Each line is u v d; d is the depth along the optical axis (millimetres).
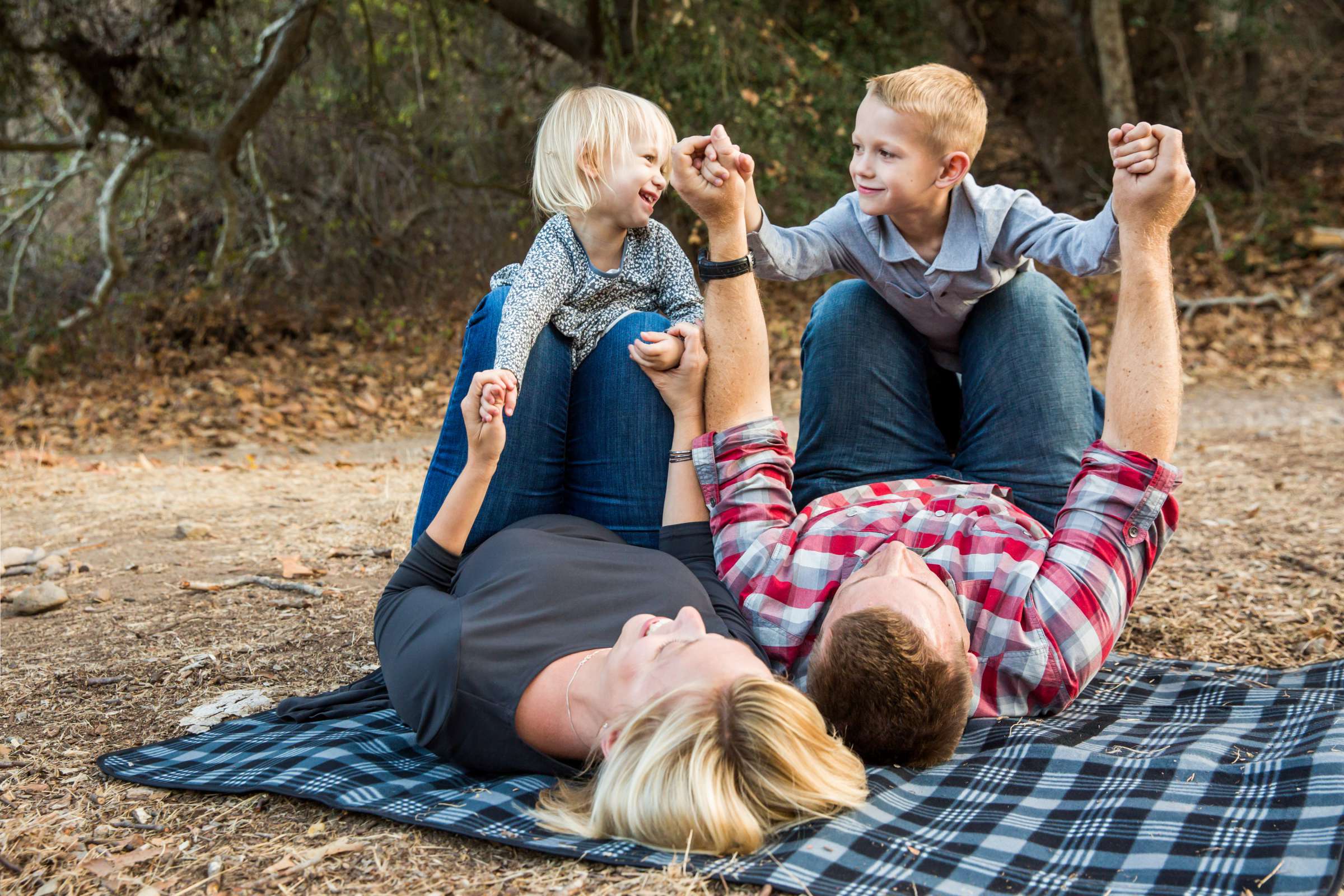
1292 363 9789
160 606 3664
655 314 2832
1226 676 2818
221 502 5410
